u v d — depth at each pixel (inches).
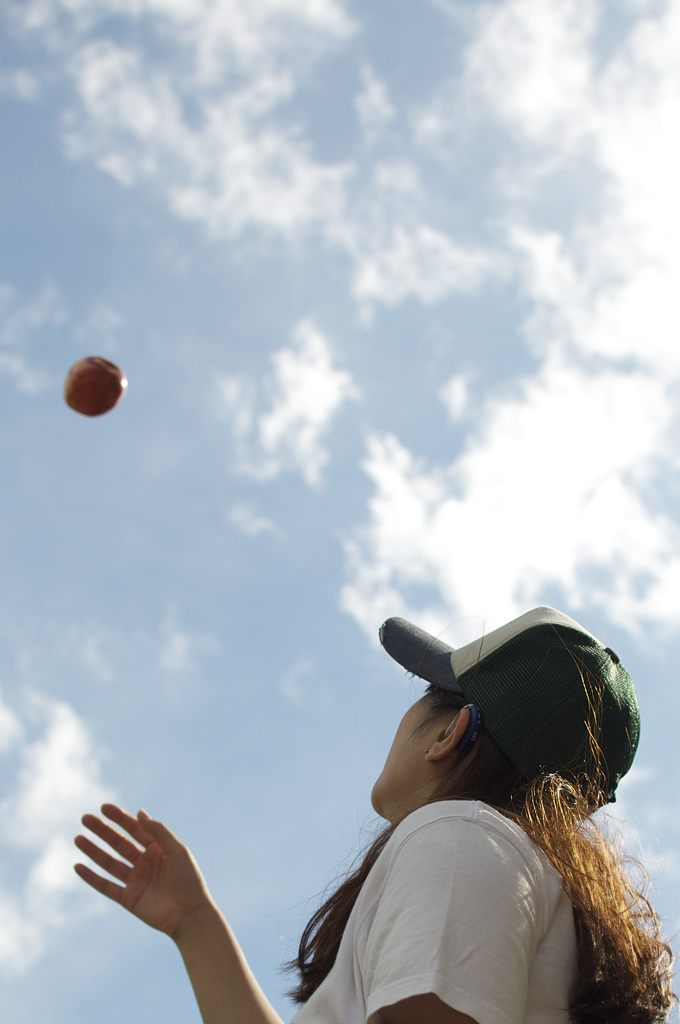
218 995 84.8
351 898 110.8
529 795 97.0
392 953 76.2
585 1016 80.0
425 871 80.8
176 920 88.1
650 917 91.8
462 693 112.3
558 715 104.7
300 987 110.0
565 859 87.6
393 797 111.7
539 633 109.9
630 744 110.4
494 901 78.3
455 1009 71.9
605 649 115.6
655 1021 82.9
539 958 82.1
